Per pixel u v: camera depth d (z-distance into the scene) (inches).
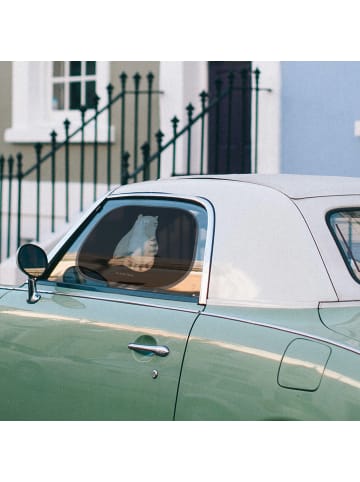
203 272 150.3
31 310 173.0
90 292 168.4
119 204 174.9
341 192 156.5
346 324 134.2
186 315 147.9
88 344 159.2
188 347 143.8
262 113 337.1
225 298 145.9
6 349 173.5
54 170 377.1
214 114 390.0
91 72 412.5
